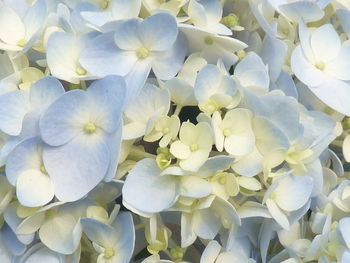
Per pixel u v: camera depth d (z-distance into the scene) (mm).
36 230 347
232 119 344
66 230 346
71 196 338
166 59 353
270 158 347
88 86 354
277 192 354
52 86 341
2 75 366
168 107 342
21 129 338
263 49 373
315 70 366
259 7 367
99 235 344
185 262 354
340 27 389
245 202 350
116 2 355
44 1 363
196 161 335
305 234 369
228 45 357
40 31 354
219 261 352
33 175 340
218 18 367
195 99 347
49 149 341
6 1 386
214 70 345
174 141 341
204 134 338
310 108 372
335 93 363
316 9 365
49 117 335
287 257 363
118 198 364
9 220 343
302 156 353
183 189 337
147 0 364
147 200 340
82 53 350
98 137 343
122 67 350
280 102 345
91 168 340
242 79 357
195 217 345
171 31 345
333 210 363
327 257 349
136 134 340
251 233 364
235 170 344
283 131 346
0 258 353
